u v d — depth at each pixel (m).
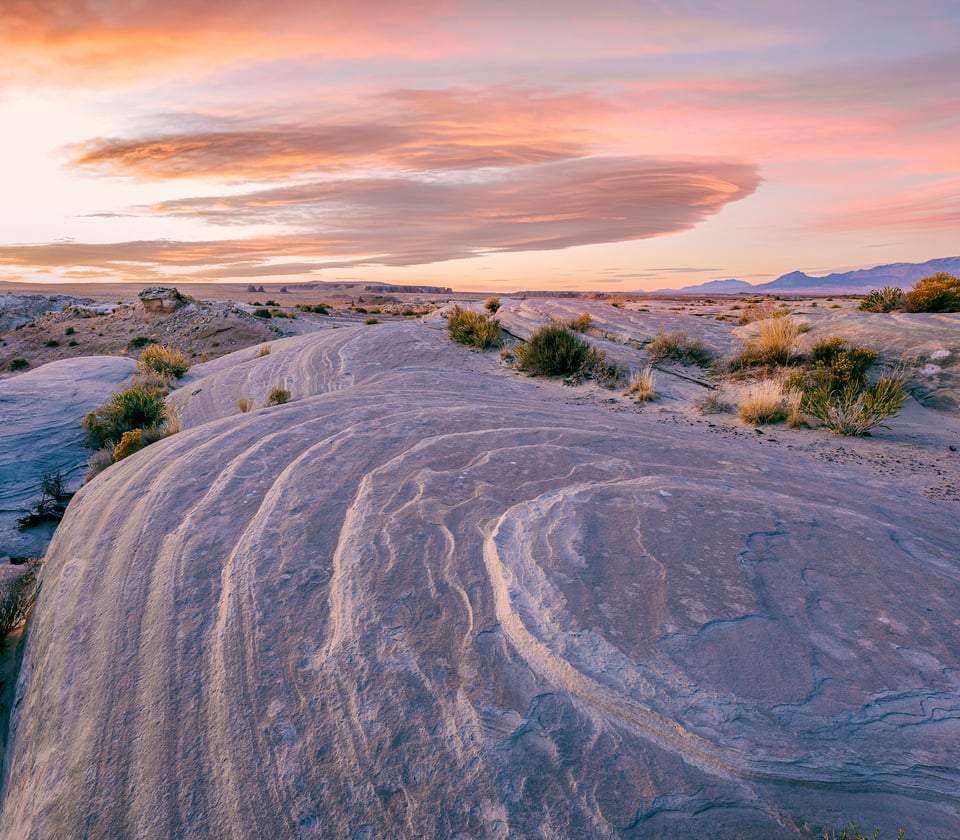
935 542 4.17
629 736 2.49
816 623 3.14
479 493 5.08
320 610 3.59
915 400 9.24
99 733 3.05
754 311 18.36
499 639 3.15
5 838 2.92
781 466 6.08
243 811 2.44
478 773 2.39
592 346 13.79
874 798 2.16
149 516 5.37
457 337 16.89
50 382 20.47
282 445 6.91
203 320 43.34
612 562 3.80
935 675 2.74
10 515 11.48
